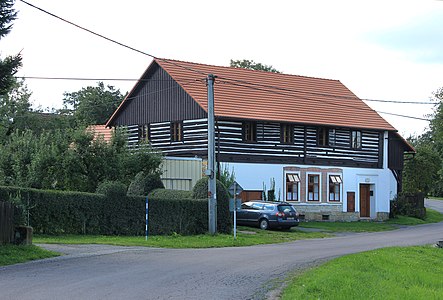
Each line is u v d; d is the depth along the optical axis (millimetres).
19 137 36938
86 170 33844
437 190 93812
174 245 25922
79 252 21250
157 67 44281
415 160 58406
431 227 45188
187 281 14820
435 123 68062
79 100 76500
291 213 37406
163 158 37625
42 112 56938
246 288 13992
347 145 47594
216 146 40375
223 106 41375
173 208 30453
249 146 41875
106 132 52500
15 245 20062
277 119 42562
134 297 12297
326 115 46656
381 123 49656
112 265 17672
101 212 28000
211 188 30391
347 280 14805
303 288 13508
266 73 49562
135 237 28156
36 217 25812
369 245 28297
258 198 42031
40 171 32906
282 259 20500
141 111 45406
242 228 36281
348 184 47531
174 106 42812
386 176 50000
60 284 13750
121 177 35094
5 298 11875
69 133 34469
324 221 45281
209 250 24172
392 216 50969
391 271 17844
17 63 20219
